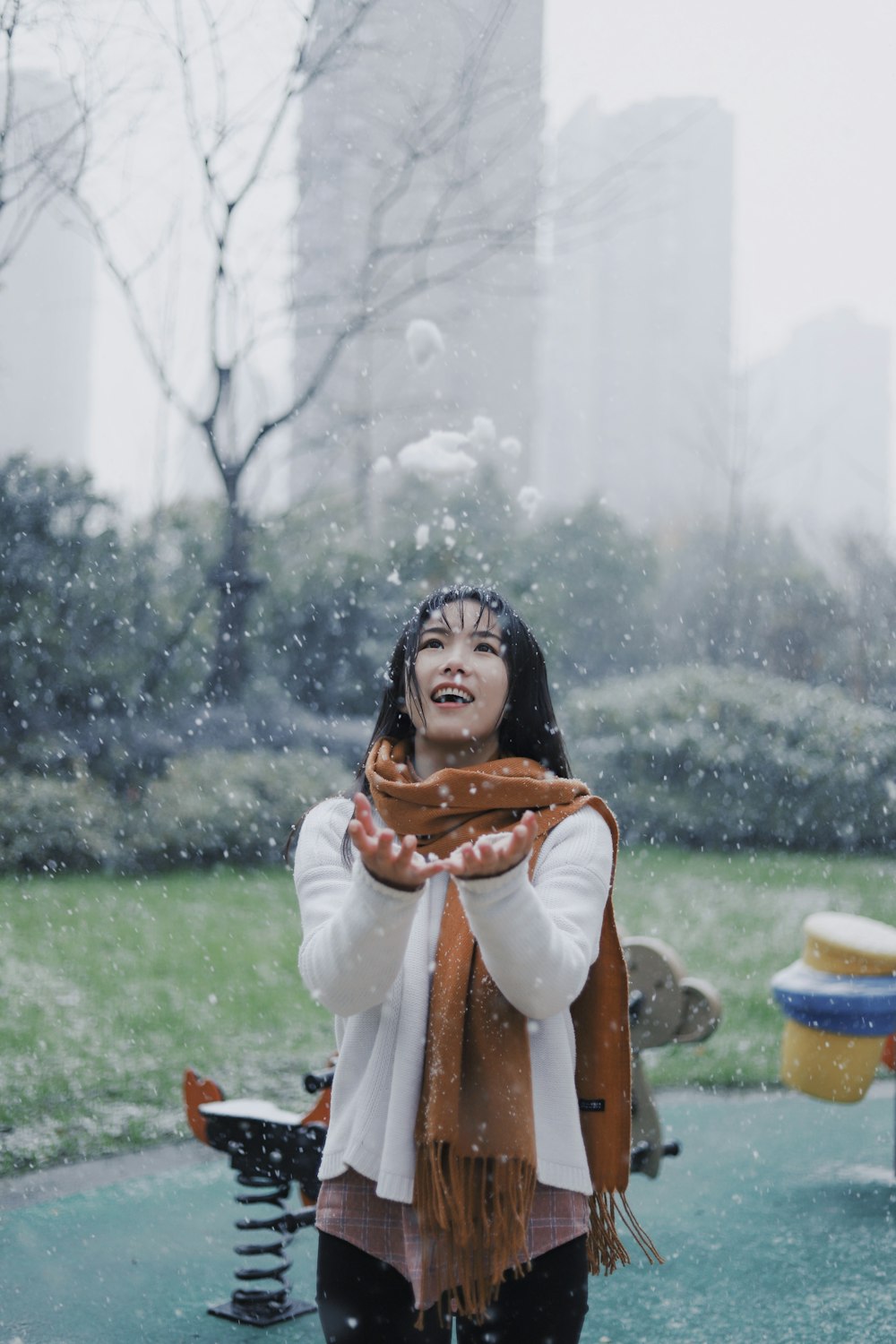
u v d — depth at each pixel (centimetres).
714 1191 420
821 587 1895
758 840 1412
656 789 1432
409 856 154
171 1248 364
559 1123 174
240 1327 312
